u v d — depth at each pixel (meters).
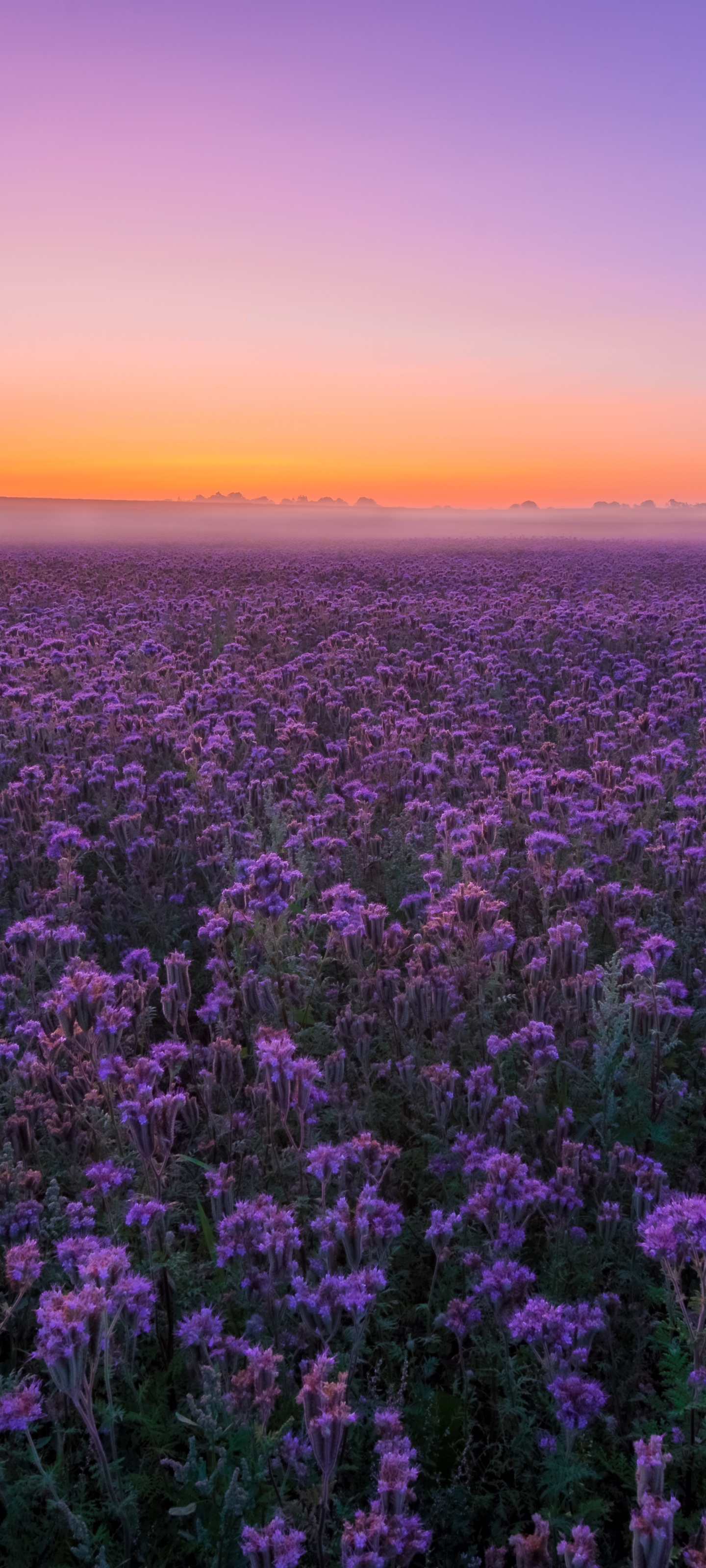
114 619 23.22
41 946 6.22
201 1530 3.12
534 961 5.89
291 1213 3.91
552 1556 3.05
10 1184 4.23
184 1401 3.64
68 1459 3.43
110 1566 3.13
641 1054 5.39
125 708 13.57
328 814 9.20
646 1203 4.22
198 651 19.69
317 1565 3.11
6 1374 3.80
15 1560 3.18
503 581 34.09
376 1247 3.81
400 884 8.22
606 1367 3.78
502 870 8.53
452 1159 4.73
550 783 9.76
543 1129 5.23
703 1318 3.45
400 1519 2.77
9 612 24.11
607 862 8.12
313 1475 3.38
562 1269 4.16
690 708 13.96
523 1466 3.56
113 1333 3.48
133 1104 4.10
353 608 24.91
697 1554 2.59
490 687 15.32
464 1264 4.05
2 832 9.34
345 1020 5.40
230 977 6.31
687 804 9.25
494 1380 3.76
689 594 30.50
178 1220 4.69
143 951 6.54
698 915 7.25
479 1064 5.73
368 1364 3.88
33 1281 3.65
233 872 8.02
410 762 11.23
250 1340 3.78
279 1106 4.62
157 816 9.92
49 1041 5.03
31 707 14.22
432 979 5.52
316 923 7.27
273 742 12.98
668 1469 3.45
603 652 18.11
